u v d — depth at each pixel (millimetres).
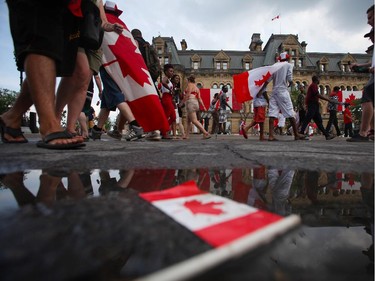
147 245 298
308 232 378
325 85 31438
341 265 266
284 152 1798
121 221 380
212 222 339
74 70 2244
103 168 1021
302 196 618
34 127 8758
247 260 224
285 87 5102
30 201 522
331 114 8156
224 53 32188
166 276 159
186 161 1249
